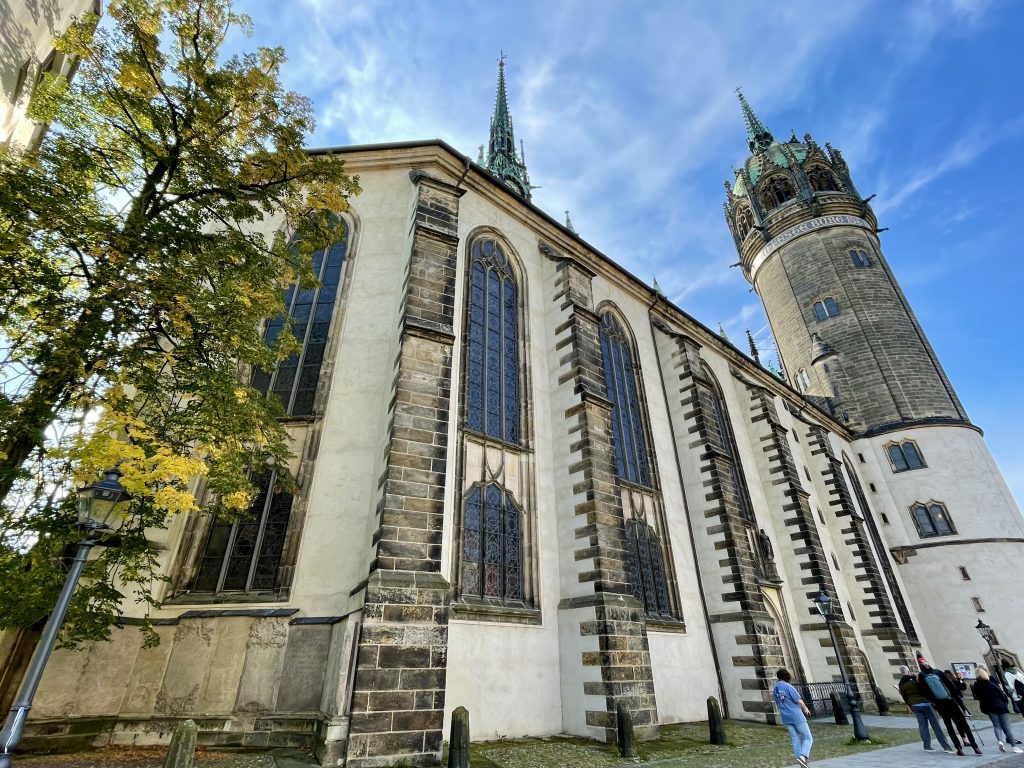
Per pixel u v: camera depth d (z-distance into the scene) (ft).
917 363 153.07
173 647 39.04
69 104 36.65
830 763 38.75
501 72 202.18
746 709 63.72
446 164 69.97
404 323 49.42
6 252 28.55
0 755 21.53
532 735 45.93
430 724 35.22
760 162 200.54
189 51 41.98
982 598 123.85
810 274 174.50
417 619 37.47
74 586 25.86
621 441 76.18
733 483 86.84
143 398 38.34
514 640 48.62
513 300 71.36
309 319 58.59
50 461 32.07
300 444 49.93
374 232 63.05
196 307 34.22
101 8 62.28
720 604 71.26
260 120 43.73
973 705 92.48
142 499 35.22
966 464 137.80
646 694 48.21
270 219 64.13
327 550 44.52
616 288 91.56
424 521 41.68
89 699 35.81
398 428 44.11
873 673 101.19
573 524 56.75
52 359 29.91
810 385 168.14
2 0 42.55
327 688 36.94
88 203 33.47
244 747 35.81
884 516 140.15
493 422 59.88
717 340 110.01
